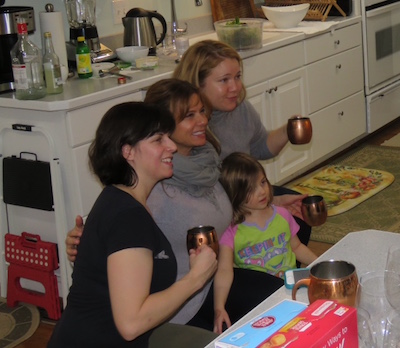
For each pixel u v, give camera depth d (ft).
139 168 5.35
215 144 7.36
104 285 5.30
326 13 14.43
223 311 6.50
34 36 11.35
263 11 14.21
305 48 13.62
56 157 9.21
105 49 11.83
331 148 14.97
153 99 6.51
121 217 5.09
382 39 15.93
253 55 12.21
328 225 12.12
